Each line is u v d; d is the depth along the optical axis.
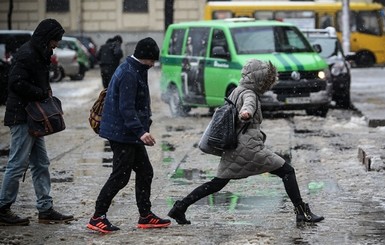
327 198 18.84
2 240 15.15
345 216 16.89
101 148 28.41
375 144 27.83
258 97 15.85
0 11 95.25
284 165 16.03
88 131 33.84
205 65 38.31
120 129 15.48
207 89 38.19
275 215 17.08
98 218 15.78
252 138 15.75
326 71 37.72
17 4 95.19
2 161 25.61
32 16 95.44
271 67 15.80
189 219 16.78
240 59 36.72
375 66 85.38
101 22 96.00
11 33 48.41
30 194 19.83
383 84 58.47
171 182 21.36
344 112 41.44
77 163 24.84
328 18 80.88
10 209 17.00
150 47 15.50
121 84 15.38
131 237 15.30
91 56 89.25
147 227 16.00
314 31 45.34
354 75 69.38
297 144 28.66
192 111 43.16
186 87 39.59
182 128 34.75
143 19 96.06
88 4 95.81
